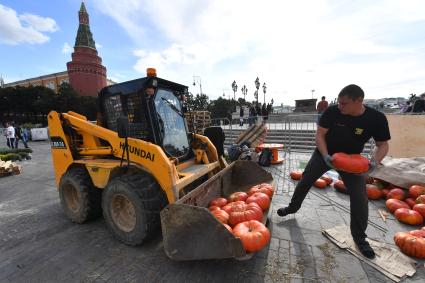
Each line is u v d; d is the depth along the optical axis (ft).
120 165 10.87
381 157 8.78
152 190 9.92
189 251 7.96
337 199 14.90
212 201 11.38
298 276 8.21
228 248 7.48
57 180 14.08
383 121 8.62
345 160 8.50
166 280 8.28
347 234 10.43
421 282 7.82
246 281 8.04
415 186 13.71
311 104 112.37
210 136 15.11
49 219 13.93
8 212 15.35
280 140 39.14
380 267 8.44
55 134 13.51
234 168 14.48
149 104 11.37
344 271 8.38
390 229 11.18
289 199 15.47
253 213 9.49
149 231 9.90
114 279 8.48
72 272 9.00
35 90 135.74
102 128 11.86
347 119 8.96
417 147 21.39
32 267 9.43
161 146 11.57
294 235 10.77
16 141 51.19
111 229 10.98
